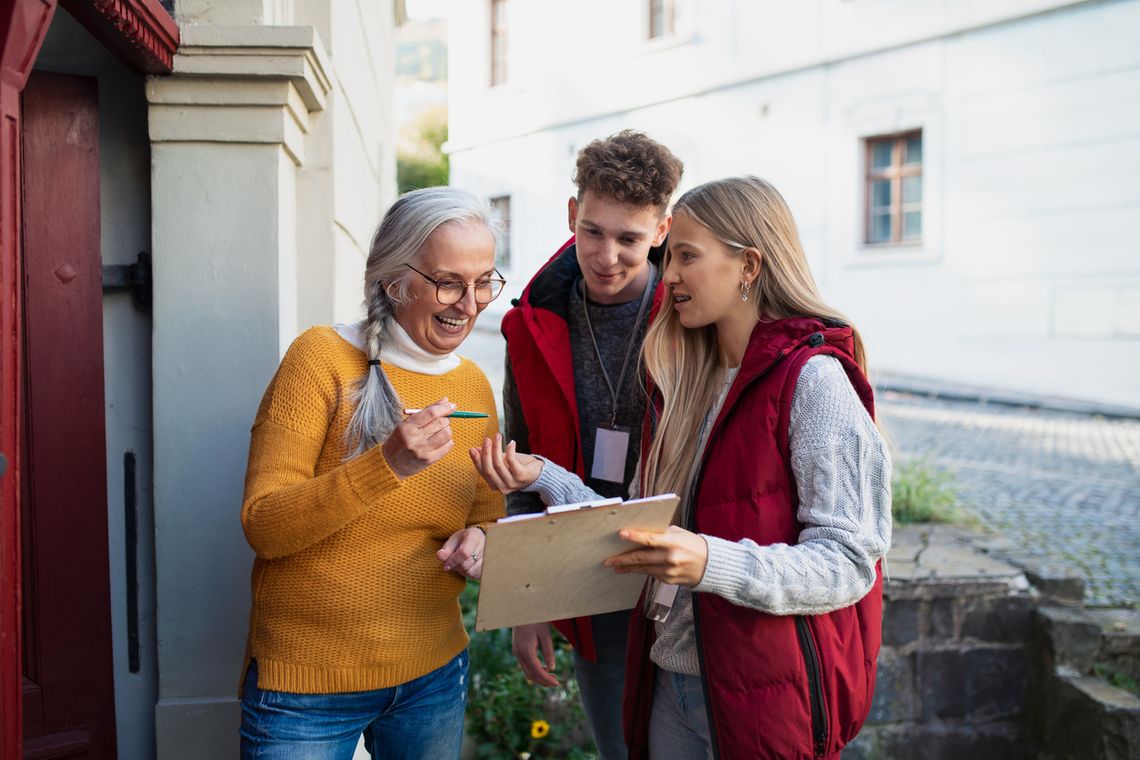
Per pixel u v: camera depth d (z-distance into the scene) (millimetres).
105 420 2033
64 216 1928
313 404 1564
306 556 1569
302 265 2438
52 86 1909
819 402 1445
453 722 1768
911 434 8281
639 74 13656
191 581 2049
